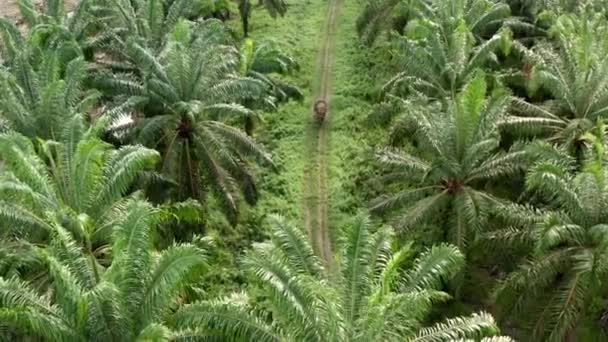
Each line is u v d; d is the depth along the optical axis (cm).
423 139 1819
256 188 1948
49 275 1355
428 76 2202
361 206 2230
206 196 2102
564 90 1934
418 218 1747
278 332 1188
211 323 1184
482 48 2161
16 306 1168
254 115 2153
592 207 1462
